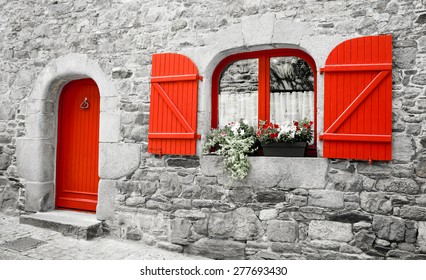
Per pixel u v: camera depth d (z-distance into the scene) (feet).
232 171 11.03
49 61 14.75
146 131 12.78
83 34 14.08
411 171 9.52
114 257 11.25
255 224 11.00
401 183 9.59
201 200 11.73
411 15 9.70
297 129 10.92
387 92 9.62
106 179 13.29
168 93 12.24
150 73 12.84
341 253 10.05
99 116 14.83
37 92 14.93
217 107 12.46
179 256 11.63
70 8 14.43
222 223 11.38
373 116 9.73
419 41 9.60
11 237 12.65
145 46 12.94
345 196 10.08
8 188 15.47
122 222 12.96
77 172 15.20
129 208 12.88
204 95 11.87
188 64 11.94
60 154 15.57
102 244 12.37
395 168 9.67
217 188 11.51
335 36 10.28
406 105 9.64
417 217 9.42
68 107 15.53
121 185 13.07
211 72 12.26
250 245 11.03
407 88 9.65
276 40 10.90
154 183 12.53
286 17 10.88
